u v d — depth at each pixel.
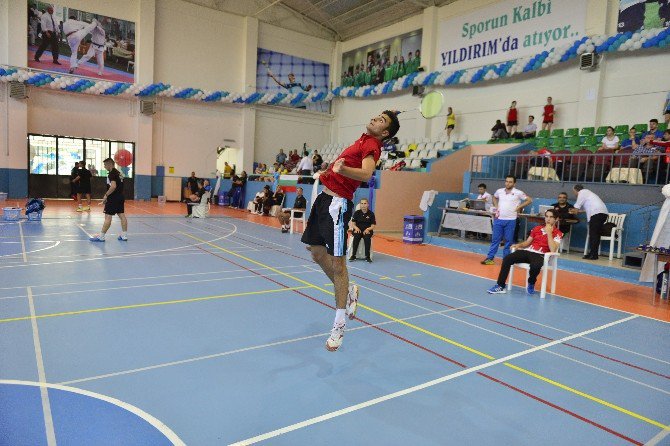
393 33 20.58
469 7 17.44
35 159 18.25
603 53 13.78
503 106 16.70
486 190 12.75
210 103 21.36
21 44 16.91
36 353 3.67
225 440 2.60
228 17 21.16
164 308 5.07
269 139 22.78
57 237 9.49
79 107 18.55
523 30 15.75
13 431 2.56
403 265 8.63
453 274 7.96
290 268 7.66
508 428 2.91
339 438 2.69
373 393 3.29
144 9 18.97
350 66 23.09
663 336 5.02
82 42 18.02
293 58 22.78
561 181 10.99
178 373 3.44
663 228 6.96
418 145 18.22
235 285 6.30
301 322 4.82
